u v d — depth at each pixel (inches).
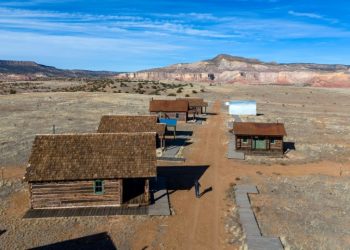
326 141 2303.2
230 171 1658.5
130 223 1114.7
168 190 1398.9
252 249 965.8
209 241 1023.6
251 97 5536.4
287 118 3292.3
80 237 1026.1
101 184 1208.8
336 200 1327.5
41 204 1195.3
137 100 4183.1
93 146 1256.8
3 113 3026.6
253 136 1989.4
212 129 2684.5
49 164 1198.3
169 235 1052.5
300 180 1547.7
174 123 2272.4
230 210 1225.4
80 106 3580.2
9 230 1056.2
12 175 1510.8
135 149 1262.3
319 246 995.9
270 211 1218.6
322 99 5506.9
